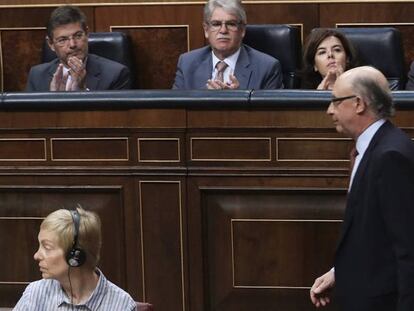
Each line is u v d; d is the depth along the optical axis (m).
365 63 14.00
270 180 11.33
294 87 14.30
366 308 9.12
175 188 11.52
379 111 9.16
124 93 11.46
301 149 11.22
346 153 11.13
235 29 13.80
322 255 11.38
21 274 12.03
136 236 11.68
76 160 11.69
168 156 11.48
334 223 11.30
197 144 11.41
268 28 14.45
